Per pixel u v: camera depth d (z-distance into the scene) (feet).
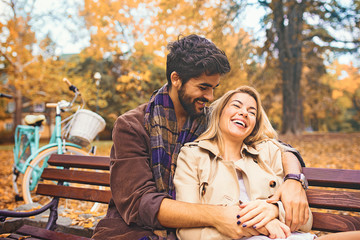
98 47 58.39
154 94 6.56
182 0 46.34
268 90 75.82
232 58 44.50
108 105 79.30
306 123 153.17
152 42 50.06
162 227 5.33
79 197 7.63
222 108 6.28
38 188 8.23
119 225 5.84
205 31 46.21
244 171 5.81
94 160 7.82
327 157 36.35
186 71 5.84
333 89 126.11
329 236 4.31
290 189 5.30
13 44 64.69
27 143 15.08
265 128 6.54
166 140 6.13
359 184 5.61
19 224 10.30
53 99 76.54
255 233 4.97
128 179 5.69
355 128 156.56
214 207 5.14
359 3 57.72
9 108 115.55
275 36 64.08
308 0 60.29
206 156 5.98
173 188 5.93
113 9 53.26
